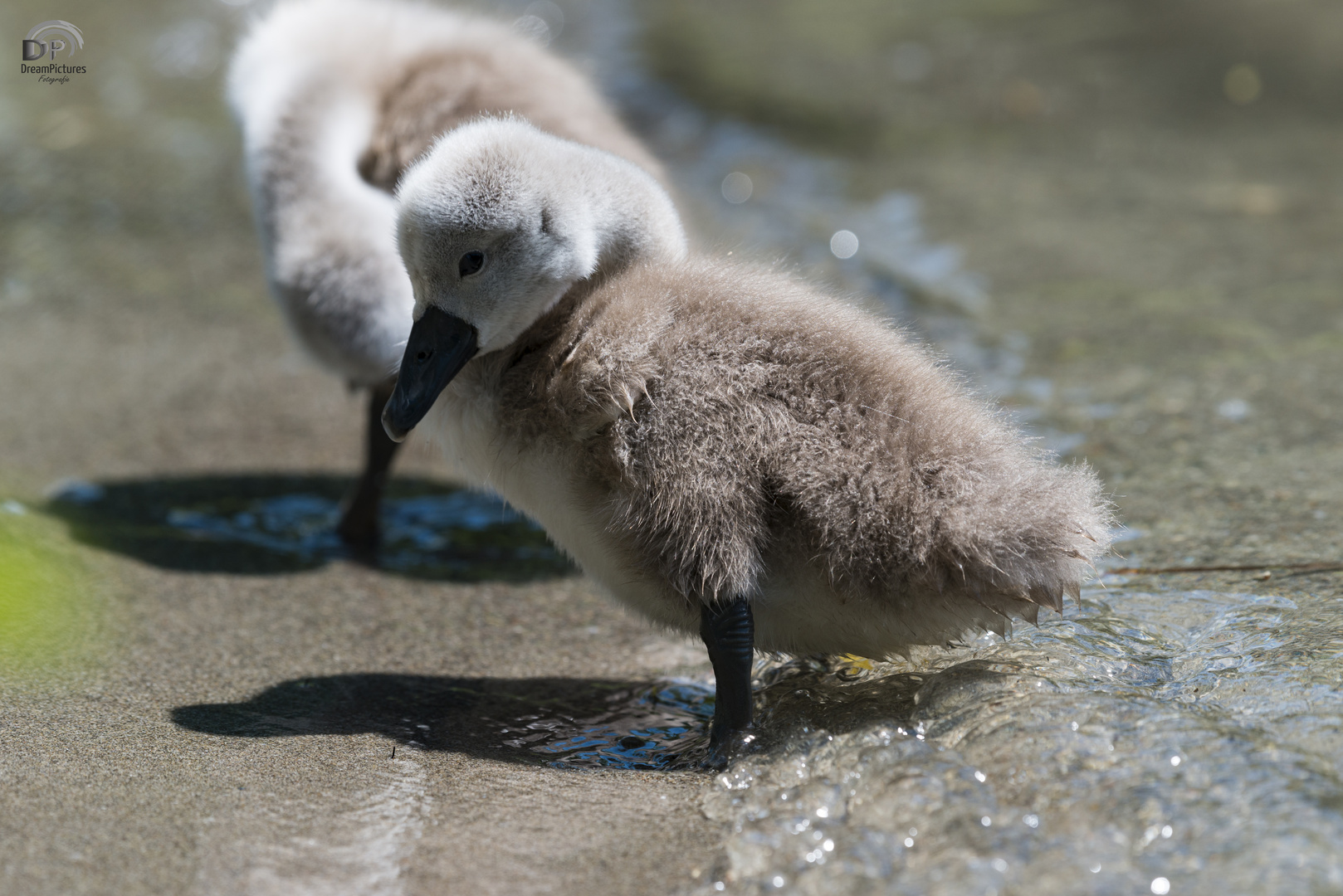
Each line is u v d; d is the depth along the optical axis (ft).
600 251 25.16
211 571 30.71
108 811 19.08
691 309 22.81
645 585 22.81
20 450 37.01
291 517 34.32
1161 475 30.86
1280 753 17.72
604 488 22.52
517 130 25.12
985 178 57.93
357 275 30.53
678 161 61.31
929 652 23.79
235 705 23.50
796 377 21.94
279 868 17.61
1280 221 51.44
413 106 32.86
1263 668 20.83
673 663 25.98
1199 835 16.10
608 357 22.15
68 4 80.53
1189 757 17.76
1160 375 37.55
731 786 19.80
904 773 18.67
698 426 21.80
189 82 68.64
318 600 29.30
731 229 52.16
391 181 32.55
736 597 21.65
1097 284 45.85
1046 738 18.74
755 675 24.41
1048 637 22.97
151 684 24.32
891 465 21.13
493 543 33.17
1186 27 78.59
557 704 23.99
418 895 16.97
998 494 20.86
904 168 59.47
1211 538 27.02
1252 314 42.29
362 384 31.89
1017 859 16.20
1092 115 65.51
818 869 16.84
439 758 21.42
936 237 51.16
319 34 34.60
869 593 21.53
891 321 25.71
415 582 30.60
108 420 39.52
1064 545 20.84
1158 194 55.11
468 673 25.48
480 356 24.54
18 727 22.04
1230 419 33.99
